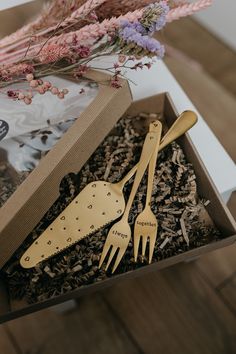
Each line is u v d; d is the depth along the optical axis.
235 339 0.60
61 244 0.39
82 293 0.37
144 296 0.64
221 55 0.99
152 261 0.40
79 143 0.38
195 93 0.83
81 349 0.61
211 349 0.60
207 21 1.01
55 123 0.40
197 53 1.00
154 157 0.43
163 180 0.43
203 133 0.49
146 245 0.40
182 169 0.43
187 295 0.64
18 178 0.39
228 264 0.66
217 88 0.83
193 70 0.84
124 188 0.43
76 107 0.40
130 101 0.42
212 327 0.62
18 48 0.41
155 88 0.52
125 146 0.45
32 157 0.40
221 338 0.61
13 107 0.40
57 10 0.40
